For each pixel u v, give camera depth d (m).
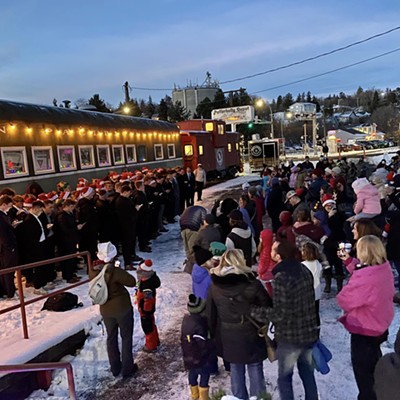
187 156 24.55
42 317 5.64
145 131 19.22
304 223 5.93
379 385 2.04
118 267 4.62
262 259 5.43
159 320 6.06
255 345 3.44
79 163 14.05
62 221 7.19
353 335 3.50
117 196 8.45
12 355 4.47
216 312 3.52
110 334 4.69
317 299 4.21
